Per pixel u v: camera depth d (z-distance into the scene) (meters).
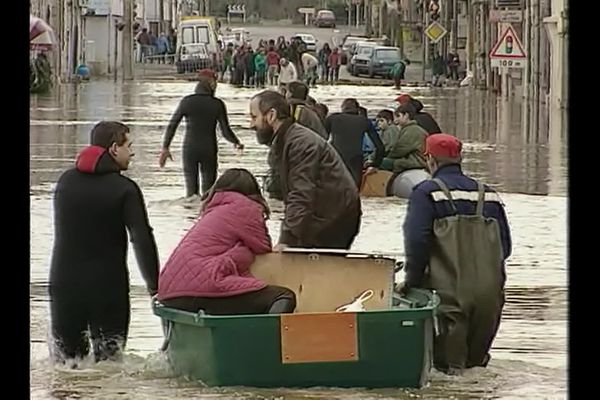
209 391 30.83
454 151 32.91
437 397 30.70
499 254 32.59
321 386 30.97
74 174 33.59
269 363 30.81
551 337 37.41
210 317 30.77
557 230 59.72
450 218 32.31
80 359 33.62
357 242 54.53
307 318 30.77
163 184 74.38
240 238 32.78
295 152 36.44
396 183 69.00
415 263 32.41
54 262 33.62
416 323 30.83
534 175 85.25
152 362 33.38
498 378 32.53
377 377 30.98
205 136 66.50
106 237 33.47
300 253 33.50
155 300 33.41
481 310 32.34
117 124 33.66
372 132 68.00
